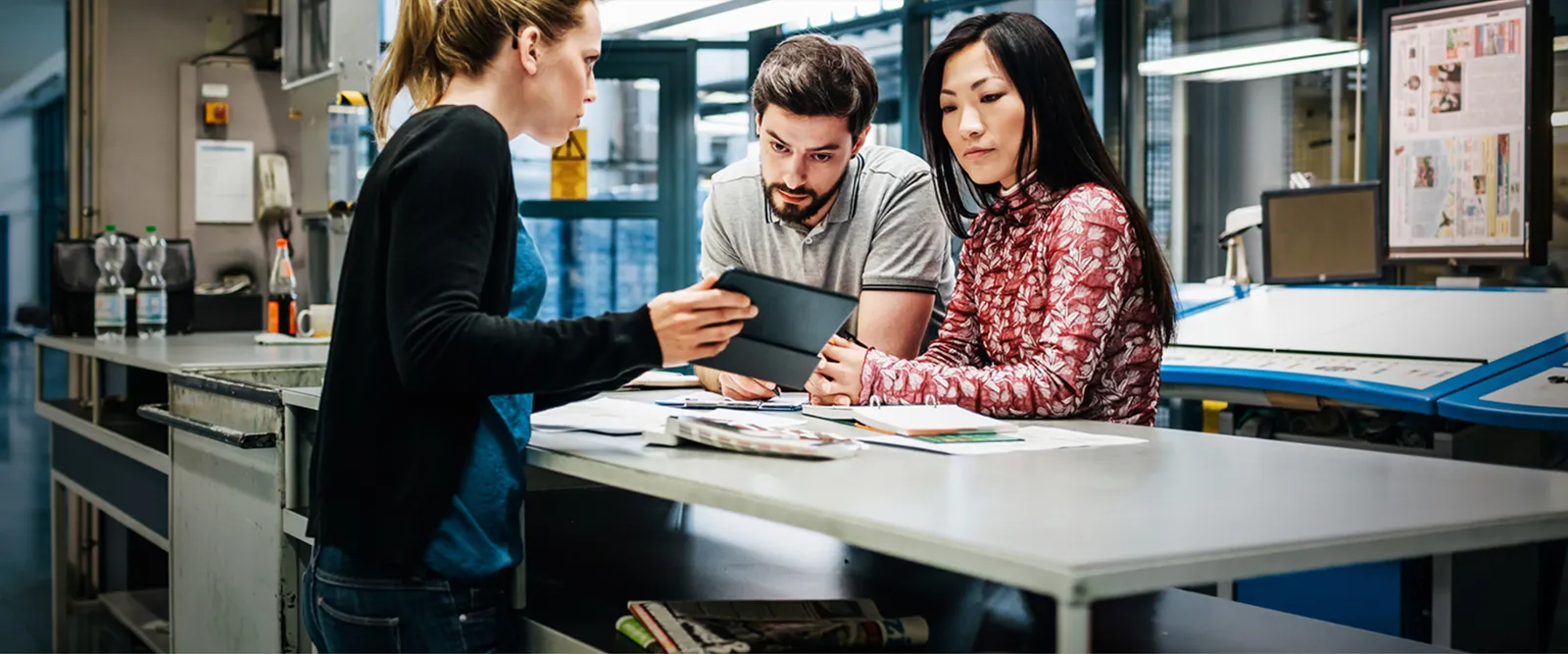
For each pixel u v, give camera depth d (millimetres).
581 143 5543
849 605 1262
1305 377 2525
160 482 2473
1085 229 1603
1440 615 2205
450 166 1145
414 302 1118
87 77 4039
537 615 1321
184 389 2248
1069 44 4758
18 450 6828
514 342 1118
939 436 1382
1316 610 2521
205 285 4082
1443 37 3113
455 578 1203
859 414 1484
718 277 1207
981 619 1320
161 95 4062
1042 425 1574
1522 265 3043
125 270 3746
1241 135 4098
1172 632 1297
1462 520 921
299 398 1702
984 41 1712
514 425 1276
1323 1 3730
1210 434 1458
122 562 3738
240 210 4152
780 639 1138
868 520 879
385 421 1204
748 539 1779
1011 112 1704
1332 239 3029
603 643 1207
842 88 1925
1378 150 3303
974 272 1898
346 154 3453
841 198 2133
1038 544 791
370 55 3121
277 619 1798
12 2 10367
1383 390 2371
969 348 1927
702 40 5434
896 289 2123
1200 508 943
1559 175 3025
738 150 5770
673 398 1914
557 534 1804
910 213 2127
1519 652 2311
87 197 4047
